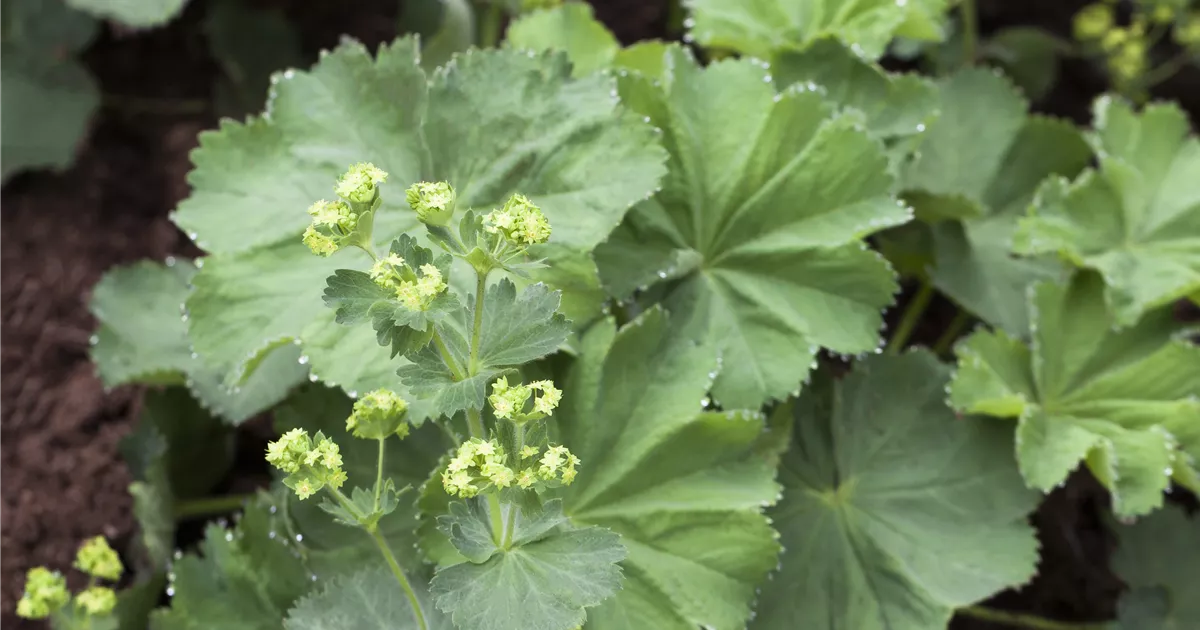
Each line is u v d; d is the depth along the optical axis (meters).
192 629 0.76
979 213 0.82
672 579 0.73
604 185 0.75
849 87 0.80
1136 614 0.82
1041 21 1.07
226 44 0.96
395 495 0.68
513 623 0.67
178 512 0.85
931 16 0.82
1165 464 0.76
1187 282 0.79
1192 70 1.04
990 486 0.78
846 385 0.79
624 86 0.77
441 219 0.66
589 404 0.74
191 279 0.75
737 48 0.83
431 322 0.66
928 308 0.92
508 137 0.75
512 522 0.67
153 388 0.84
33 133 0.94
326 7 1.00
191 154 0.76
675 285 0.77
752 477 0.74
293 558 0.76
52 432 0.88
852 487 0.78
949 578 0.77
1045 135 0.87
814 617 0.77
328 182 0.76
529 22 0.83
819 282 0.77
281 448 0.66
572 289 0.74
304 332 0.73
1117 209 0.82
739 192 0.77
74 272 0.92
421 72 0.76
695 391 0.74
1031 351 0.80
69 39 0.96
